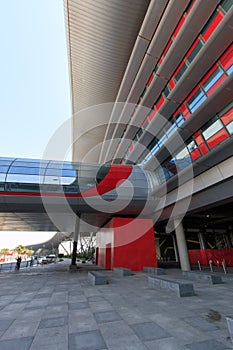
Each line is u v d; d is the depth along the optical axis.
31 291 8.16
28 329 3.90
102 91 23.27
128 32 16.16
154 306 5.28
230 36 9.73
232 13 8.65
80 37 17.06
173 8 11.71
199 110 11.41
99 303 5.81
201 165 12.41
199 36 11.62
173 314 4.55
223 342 3.11
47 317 4.63
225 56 10.55
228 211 20.28
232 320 2.97
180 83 12.67
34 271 18.41
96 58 18.88
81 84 22.72
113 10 14.62
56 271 18.12
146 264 16.92
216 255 19.89
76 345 3.16
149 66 15.55
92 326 3.97
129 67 16.44
